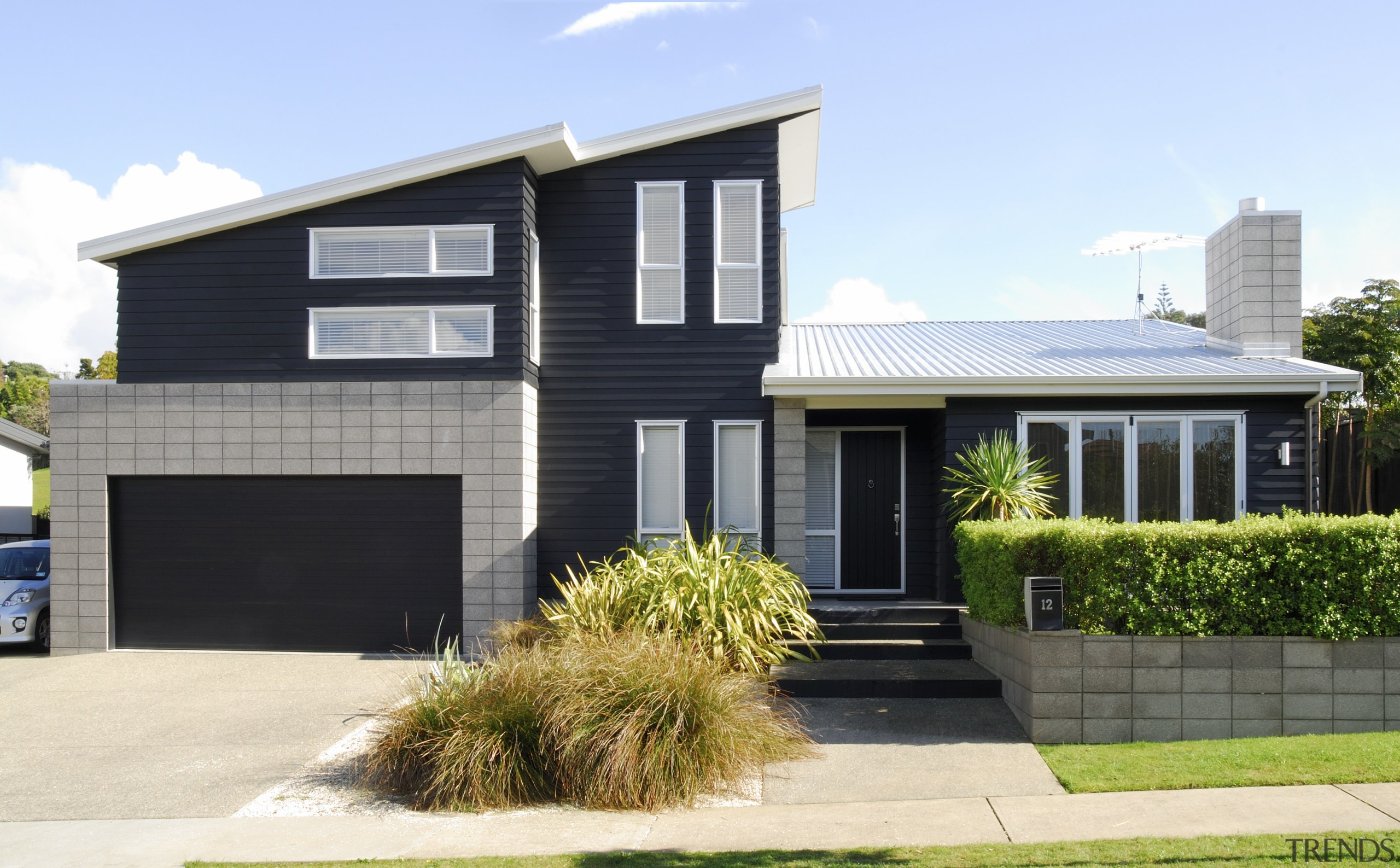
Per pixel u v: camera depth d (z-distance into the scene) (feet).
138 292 38.27
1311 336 71.56
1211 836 16.96
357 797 21.61
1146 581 24.34
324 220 37.99
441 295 37.50
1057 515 35.68
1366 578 23.65
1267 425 35.45
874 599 39.91
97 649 37.42
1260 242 39.83
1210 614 24.13
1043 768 22.18
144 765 23.99
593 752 20.79
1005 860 16.26
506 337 37.19
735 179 39.17
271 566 37.55
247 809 20.84
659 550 32.83
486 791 20.77
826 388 35.27
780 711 26.05
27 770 23.65
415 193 37.78
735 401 38.63
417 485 37.27
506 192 37.50
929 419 40.81
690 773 20.84
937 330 52.08
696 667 22.66
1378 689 23.79
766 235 38.96
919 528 40.73
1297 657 23.90
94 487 37.68
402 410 36.88
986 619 28.68
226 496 37.78
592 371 38.93
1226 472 35.53
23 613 39.24
